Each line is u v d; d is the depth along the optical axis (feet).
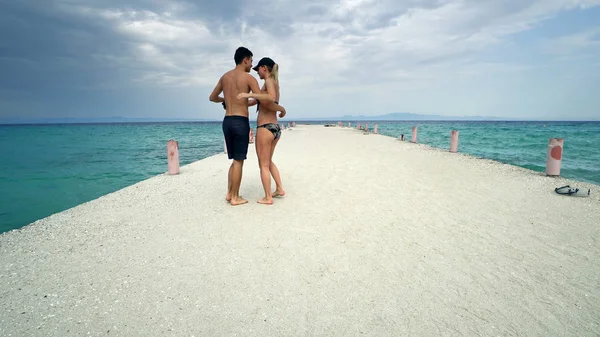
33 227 12.05
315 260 9.10
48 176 28.09
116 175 28.81
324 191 17.83
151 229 11.77
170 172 23.71
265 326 6.21
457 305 6.86
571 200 15.71
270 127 14.47
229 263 8.93
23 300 7.13
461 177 22.12
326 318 6.45
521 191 17.75
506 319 6.36
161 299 7.16
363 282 7.86
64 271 8.50
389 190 18.08
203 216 13.30
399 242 10.42
